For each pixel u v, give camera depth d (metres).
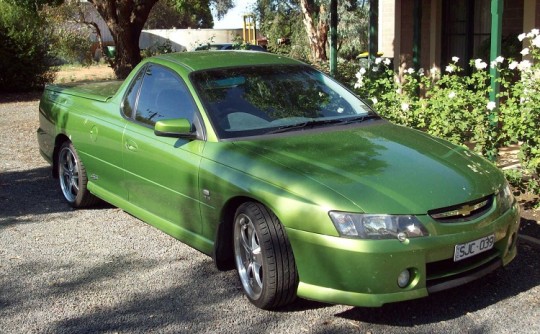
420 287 3.74
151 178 5.14
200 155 4.59
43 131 7.12
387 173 4.05
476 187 4.09
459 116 6.51
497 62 6.82
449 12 12.38
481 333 3.80
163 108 5.23
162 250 5.38
